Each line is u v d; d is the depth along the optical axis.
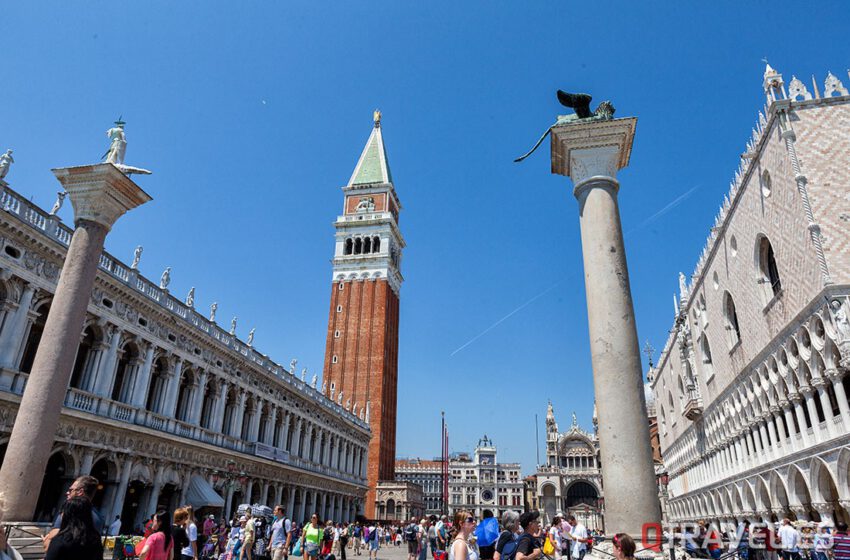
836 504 32.75
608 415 14.35
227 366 50.47
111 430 35.28
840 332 29.20
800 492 37.16
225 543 36.38
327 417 76.56
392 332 123.38
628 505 13.46
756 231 40.59
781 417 39.66
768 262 40.81
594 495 133.12
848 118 33.91
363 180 131.12
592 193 16.67
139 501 38.81
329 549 28.16
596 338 15.19
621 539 8.92
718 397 54.59
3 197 29.03
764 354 40.53
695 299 61.72
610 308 15.23
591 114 18.39
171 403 42.22
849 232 31.33
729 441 52.59
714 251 52.28
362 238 124.44
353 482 85.38
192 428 44.50
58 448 31.42
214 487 46.59
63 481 32.16
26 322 30.47
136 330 38.66
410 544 32.25
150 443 38.94
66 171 19.12
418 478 187.50
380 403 109.69
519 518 11.62
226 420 51.44
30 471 15.97
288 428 64.44
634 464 13.76
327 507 76.38
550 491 133.50
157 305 40.22
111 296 36.47
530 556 10.12
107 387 35.66
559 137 17.50
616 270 15.63
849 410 29.62
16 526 15.16
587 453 136.75
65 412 31.17
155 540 10.77
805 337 33.69
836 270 30.59
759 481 44.38
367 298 118.62
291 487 62.69
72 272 18.20
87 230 18.84
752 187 40.97
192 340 45.19
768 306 39.03
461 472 186.88
